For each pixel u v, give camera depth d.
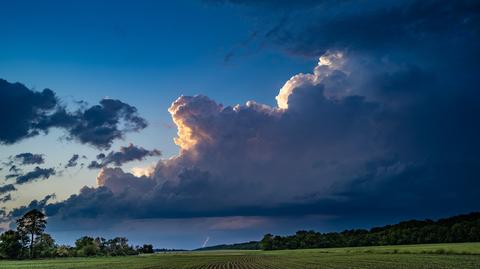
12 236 151.62
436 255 92.19
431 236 188.75
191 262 104.25
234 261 105.50
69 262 118.00
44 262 119.88
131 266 85.19
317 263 80.75
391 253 115.06
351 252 137.50
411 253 108.81
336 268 63.47
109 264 98.69
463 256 84.81
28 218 157.75
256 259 114.19
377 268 59.34
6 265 97.88
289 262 89.44
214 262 101.44
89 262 116.06
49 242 167.38
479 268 53.81
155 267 78.81
